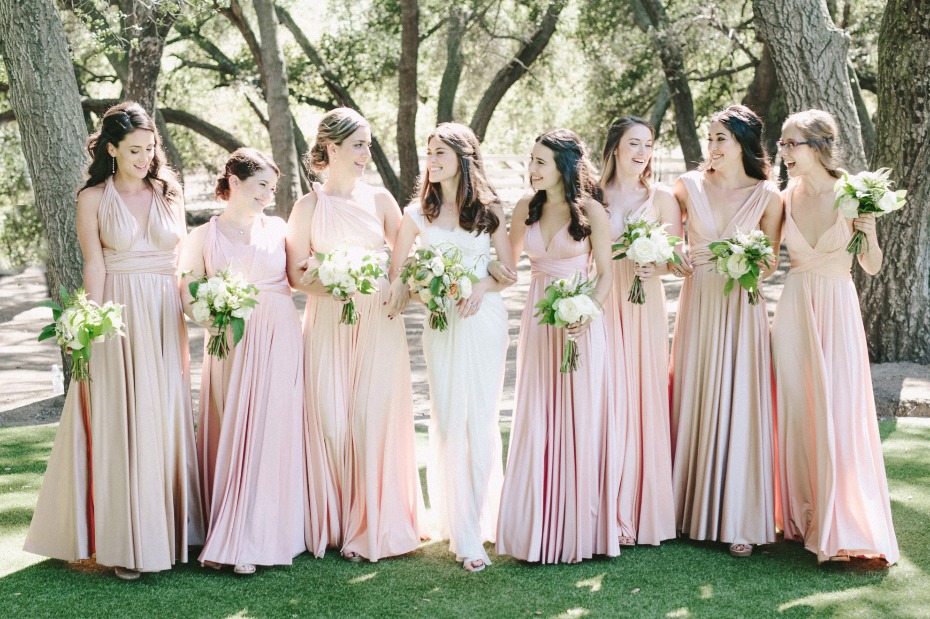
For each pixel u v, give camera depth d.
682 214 4.19
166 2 10.92
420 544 4.07
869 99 19.22
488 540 4.12
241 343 3.76
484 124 17.80
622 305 4.00
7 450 5.66
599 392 3.87
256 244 3.82
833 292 3.87
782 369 3.97
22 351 10.25
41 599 3.47
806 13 6.67
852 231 3.82
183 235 3.89
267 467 3.76
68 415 3.73
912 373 6.84
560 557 3.85
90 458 3.74
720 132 3.98
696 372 4.03
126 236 3.64
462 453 3.85
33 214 17.91
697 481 3.99
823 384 3.80
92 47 13.27
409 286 3.81
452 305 3.85
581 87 21.44
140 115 3.65
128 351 3.62
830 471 3.74
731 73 17.41
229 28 19.19
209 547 3.69
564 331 3.85
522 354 4.02
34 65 5.98
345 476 3.92
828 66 6.73
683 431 4.05
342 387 3.89
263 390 3.77
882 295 7.25
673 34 15.90
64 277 6.21
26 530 4.23
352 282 3.64
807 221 3.91
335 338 3.89
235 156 3.81
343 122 3.90
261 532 3.74
